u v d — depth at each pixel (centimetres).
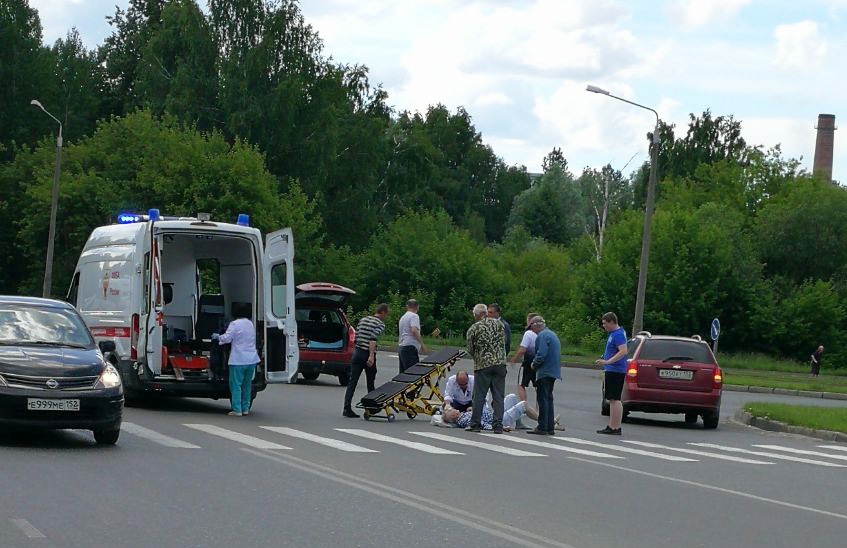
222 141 6222
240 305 2008
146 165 6097
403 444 1659
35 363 1419
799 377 4947
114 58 9050
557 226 11881
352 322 6469
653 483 1352
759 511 1166
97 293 2167
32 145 8050
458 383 2055
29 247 6544
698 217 6431
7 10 8081
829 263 6650
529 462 1507
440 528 956
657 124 4038
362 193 7756
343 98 7550
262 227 6078
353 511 1024
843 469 1655
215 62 6881
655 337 2356
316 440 1648
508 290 6994
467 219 11962
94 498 1035
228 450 1465
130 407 2077
